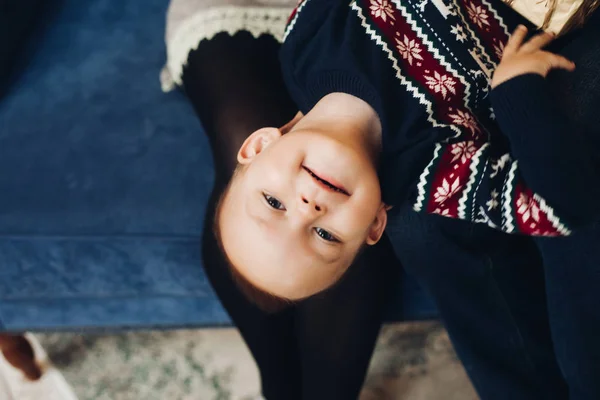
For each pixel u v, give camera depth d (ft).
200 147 3.02
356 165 2.25
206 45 2.88
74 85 3.20
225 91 2.83
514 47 2.22
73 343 3.92
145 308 3.25
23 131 3.05
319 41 2.43
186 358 3.89
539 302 2.70
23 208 2.84
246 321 2.86
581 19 2.21
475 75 2.29
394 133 2.28
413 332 3.90
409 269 2.83
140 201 2.87
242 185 2.40
